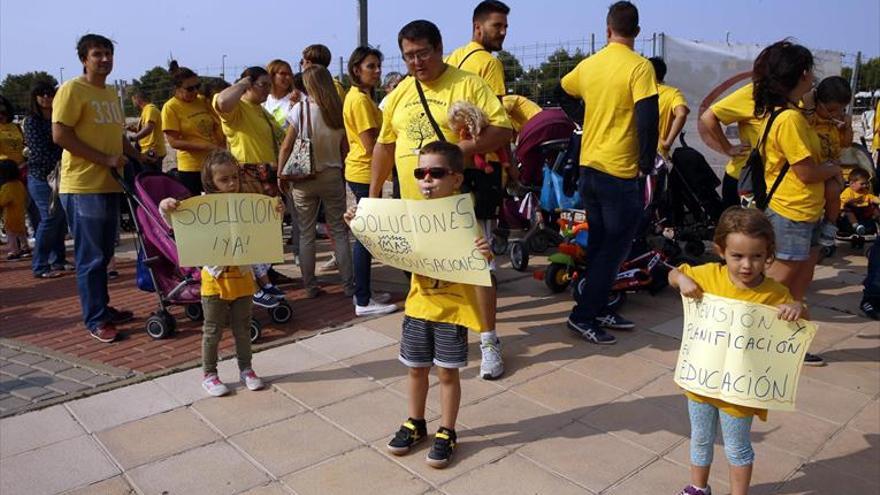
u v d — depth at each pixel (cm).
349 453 342
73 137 477
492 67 507
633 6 451
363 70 527
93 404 397
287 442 353
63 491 311
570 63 1012
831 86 450
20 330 547
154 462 335
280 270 724
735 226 256
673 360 459
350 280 604
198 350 487
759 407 261
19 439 357
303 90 761
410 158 407
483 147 389
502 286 645
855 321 543
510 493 308
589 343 489
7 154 874
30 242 962
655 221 741
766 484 316
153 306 612
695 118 942
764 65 395
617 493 308
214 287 396
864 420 377
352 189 575
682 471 325
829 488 312
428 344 330
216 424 373
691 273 281
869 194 800
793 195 402
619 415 381
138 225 506
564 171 627
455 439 338
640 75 436
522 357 464
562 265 611
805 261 419
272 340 501
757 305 263
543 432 362
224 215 392
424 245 318
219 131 666
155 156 871
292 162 561
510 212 763
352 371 442
